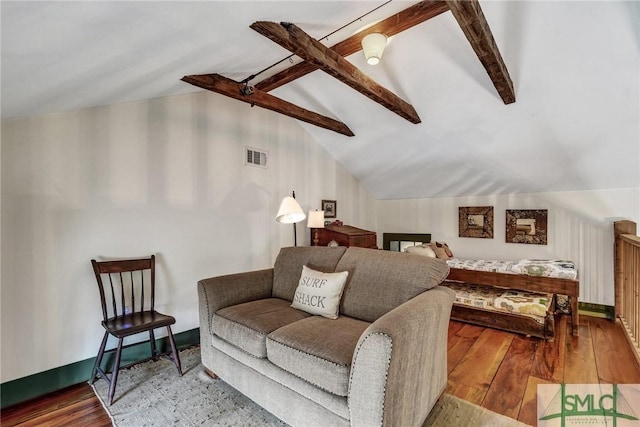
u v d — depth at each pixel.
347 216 4.96
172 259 2.84
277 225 3.84
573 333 2.96
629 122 2.75
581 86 2.55
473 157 3.81
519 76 2.63
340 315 2.07
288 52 2.47
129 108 2.58
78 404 1.98
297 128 4.14
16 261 2.04
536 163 3.56
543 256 3.99
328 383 1.45
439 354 1.79
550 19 2.13
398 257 2.08
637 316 2.63
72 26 1.21
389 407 1.29
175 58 1.93
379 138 4.03
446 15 2.30
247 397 2.00
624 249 3.30
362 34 2.37
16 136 2.04
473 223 4.55
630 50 2.18
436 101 3.17
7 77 1.46
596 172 3.42
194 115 3.02
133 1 1.17
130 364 2.34
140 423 1.77
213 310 2.22
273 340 1.72
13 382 2.00
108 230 2.46
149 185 2.70
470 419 1.76
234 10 1.52
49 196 2.18
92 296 2.36
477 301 3.25
